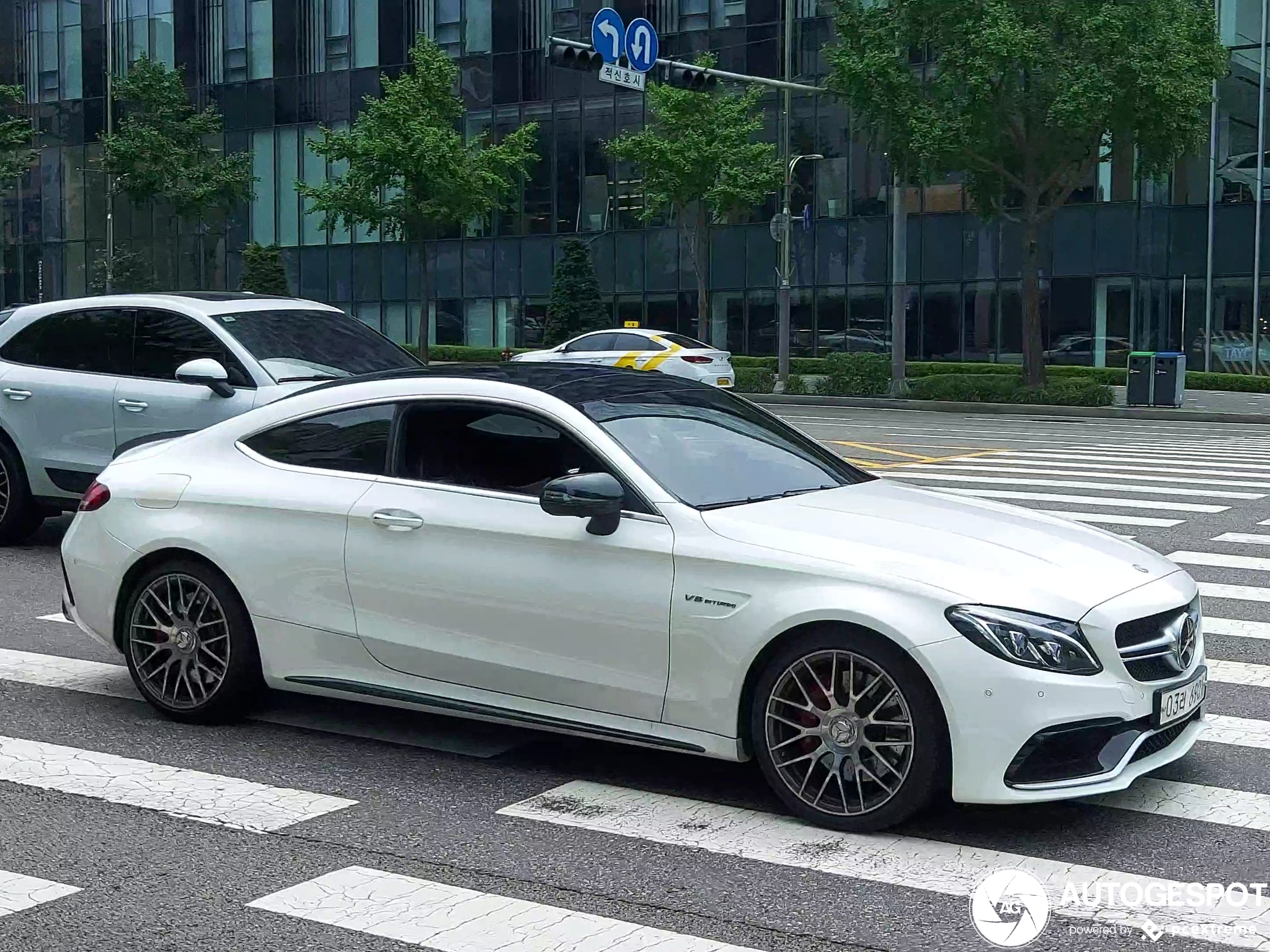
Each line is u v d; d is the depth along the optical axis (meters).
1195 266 36.56
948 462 18.31
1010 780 4.78
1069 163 31.33
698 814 5.25
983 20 28.77
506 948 4.05
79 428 10.55
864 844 4.92
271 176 48.56
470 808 5.32
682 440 5.89
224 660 6.31
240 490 6.32
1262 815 5.26
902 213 31.78
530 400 5.85
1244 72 35.78
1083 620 4.89
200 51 49.41
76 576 6.67
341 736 6.30
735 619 5.14
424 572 5.80
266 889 4.51
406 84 39.41
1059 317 37.09
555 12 43.19
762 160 35.88
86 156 51.88
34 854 4.83
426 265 40.47
